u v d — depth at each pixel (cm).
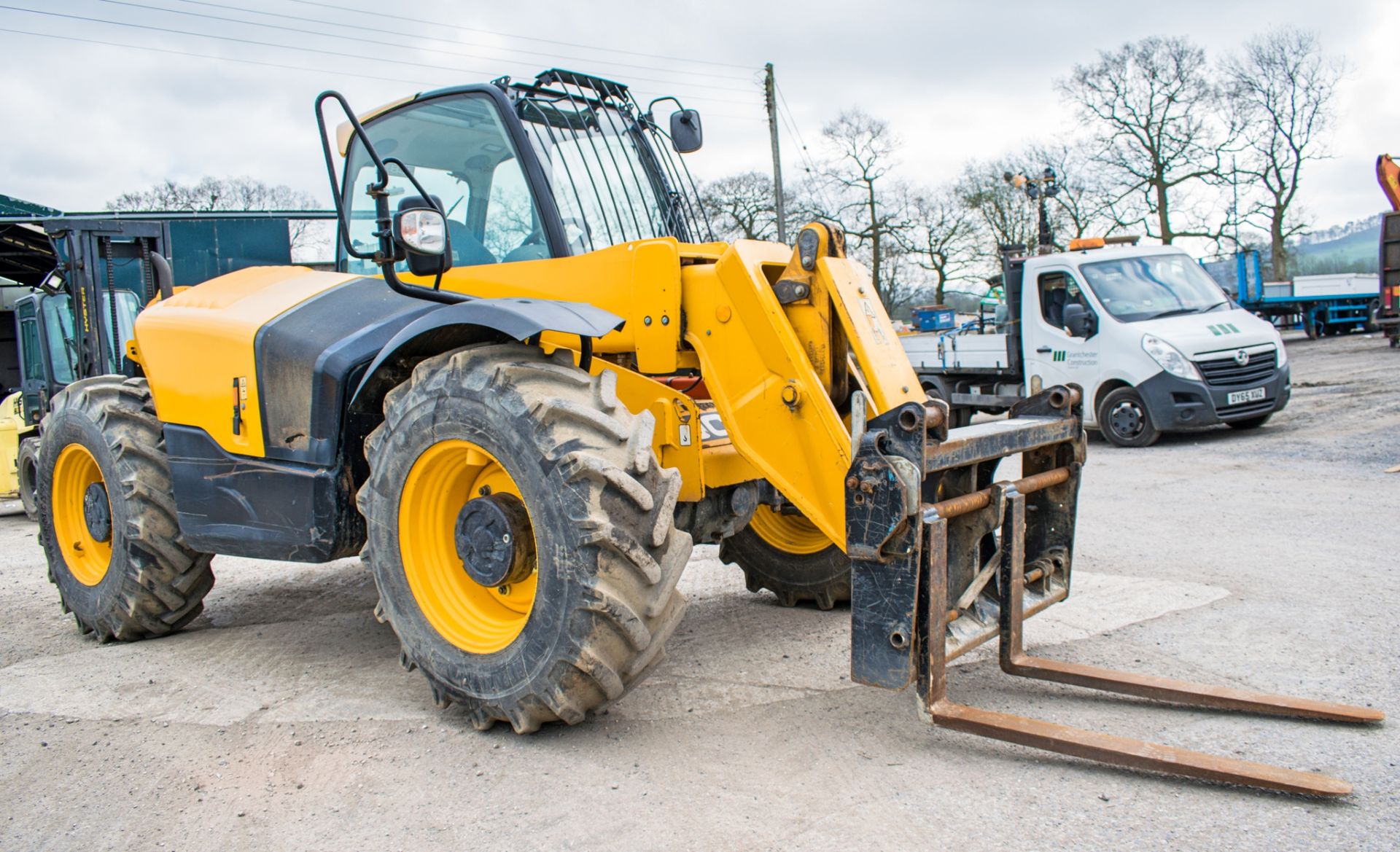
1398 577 441
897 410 257
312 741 289
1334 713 277
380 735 292
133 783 265
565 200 347
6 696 341
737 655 363
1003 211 3678
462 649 287
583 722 294
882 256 3641
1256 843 213
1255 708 283
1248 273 2453
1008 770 254
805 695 316
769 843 219
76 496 434
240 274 419
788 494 306
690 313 324
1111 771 252
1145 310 1009
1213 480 744
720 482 335
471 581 302
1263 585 438
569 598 257
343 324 341
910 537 258
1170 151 3550
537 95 359
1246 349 962
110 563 402
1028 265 1090
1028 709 296
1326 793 227
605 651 260
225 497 359
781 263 329
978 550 311
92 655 391
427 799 248
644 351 328
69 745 294
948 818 228
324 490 327
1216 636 366
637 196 376
